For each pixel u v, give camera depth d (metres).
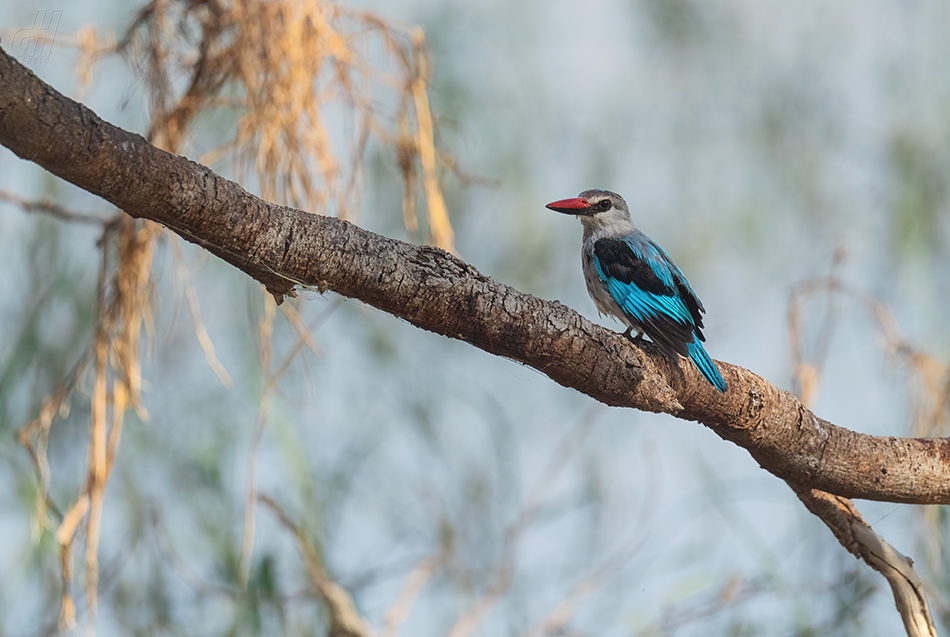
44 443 7.20
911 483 6.80
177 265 7.16
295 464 8.67
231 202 4.80
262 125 6.70
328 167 6.85
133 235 6.42
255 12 6.80
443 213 7.11
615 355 6.05
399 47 7.36
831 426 6.79
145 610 8.55
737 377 6.61
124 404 6.39
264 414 7.41
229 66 6.85
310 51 6.82
